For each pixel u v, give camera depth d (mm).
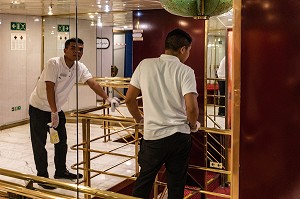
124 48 5312
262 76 1145
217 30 3363
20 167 3500
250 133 1188
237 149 1212
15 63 6094
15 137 4422
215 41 3471
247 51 1156
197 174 3250
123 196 1481
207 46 3623
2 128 4852
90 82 3332
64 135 3264
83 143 3119
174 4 2172
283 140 1142
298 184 1139
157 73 2039
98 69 5508
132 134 4047
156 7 4520
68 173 3088
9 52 6047
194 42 3809
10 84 5781
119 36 5348
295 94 1103
